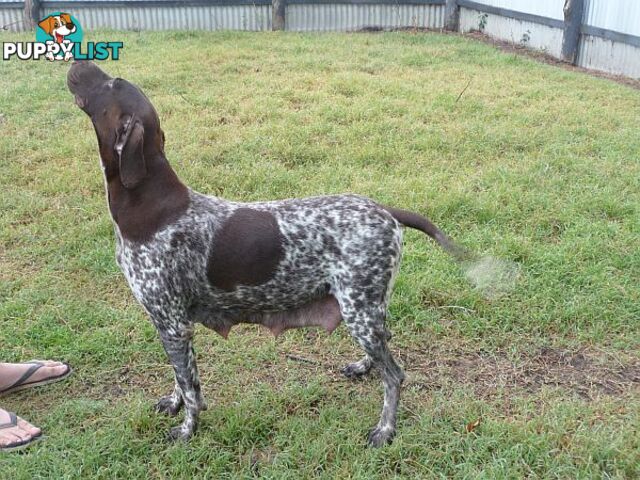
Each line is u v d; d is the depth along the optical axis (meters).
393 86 4.35
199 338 2.11
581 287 2.31
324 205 1.66
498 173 3.10
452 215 2.75
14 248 2.58
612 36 5.00
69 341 2.07
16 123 3.75
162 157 1.61
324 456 1.64
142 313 2.21
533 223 2.70
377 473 1.60
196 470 1.63
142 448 1.68
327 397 1.88
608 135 3.58
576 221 2.68
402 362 2.02
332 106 3.95
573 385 1.93
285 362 2.03
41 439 1.70
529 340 2.10
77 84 1.58
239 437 1.72
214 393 1.89
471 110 3.96
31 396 1.89
